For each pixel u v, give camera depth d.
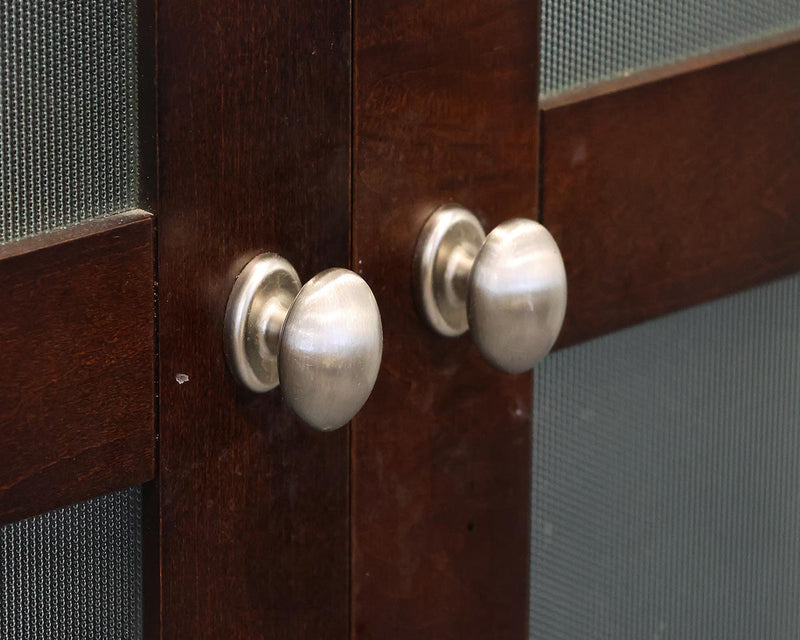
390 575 0.60
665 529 0.67
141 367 0.54
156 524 0.55
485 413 0.61
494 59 0.59
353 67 0.56
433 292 0.59
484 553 0.62
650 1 0.62
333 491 0.58
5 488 0.52
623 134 0.62
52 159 0.52
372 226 0.58
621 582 0.67
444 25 0.58
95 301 0.53
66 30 0.52
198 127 0.54
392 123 0.57
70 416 0.53
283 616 0.58
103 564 0.55
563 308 0.57
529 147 0.60
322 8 0.56
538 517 0.64
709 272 0.65
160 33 0.53
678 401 0.67
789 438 0.70
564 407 0.64
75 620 0.55
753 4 0.65
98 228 0.53
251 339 0.55
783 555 0.71
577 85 0.61
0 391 0.52
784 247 0.67
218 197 0.54
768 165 0.66
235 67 0.54
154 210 0.54
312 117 0.56
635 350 0.65
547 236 0.57
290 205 0.56
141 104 0.53
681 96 0.63
